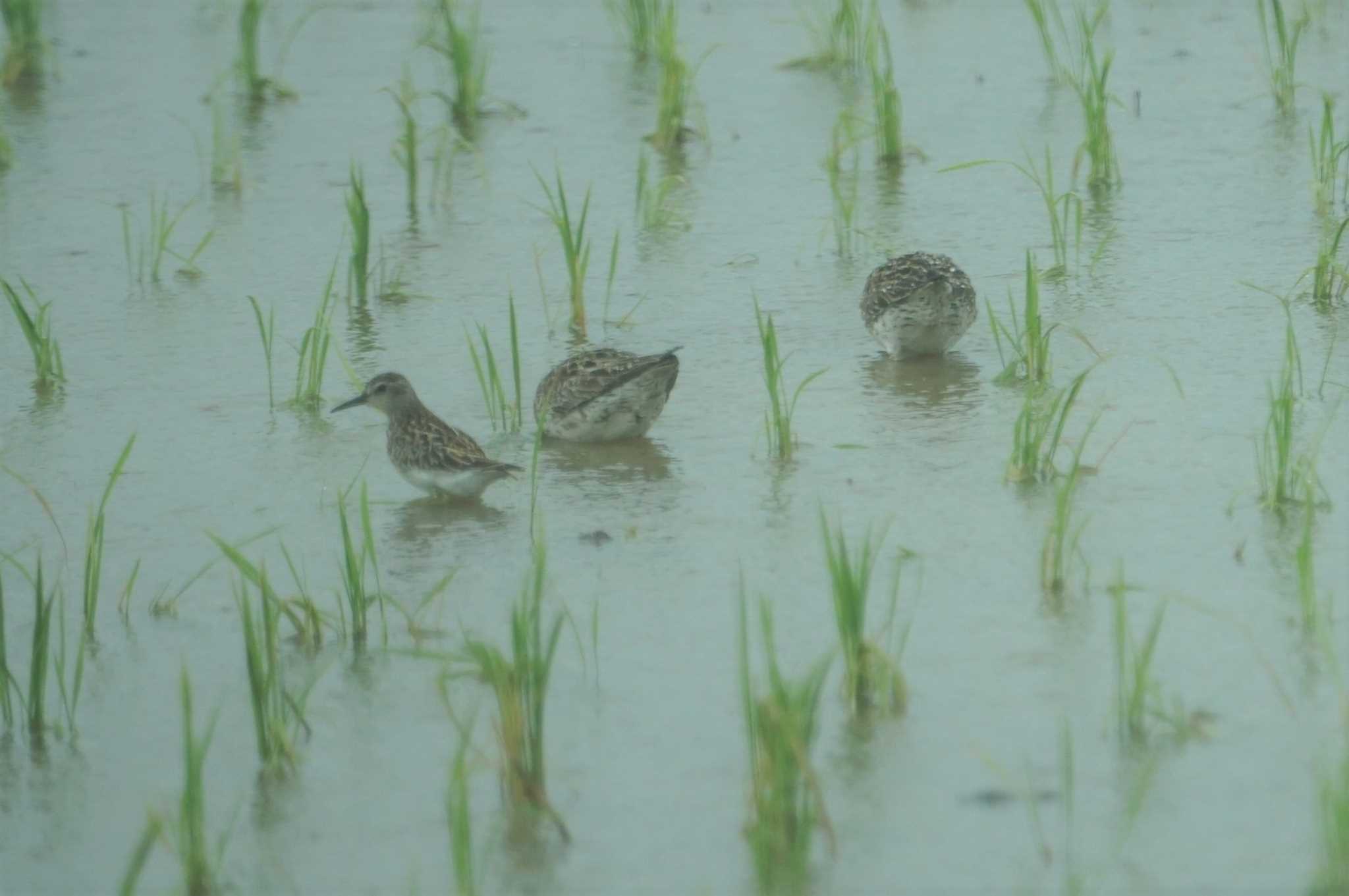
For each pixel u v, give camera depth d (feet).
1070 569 42.52
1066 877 31.14
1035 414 52.70
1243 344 57.26
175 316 65.05
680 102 83.25
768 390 52.19
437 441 49.14
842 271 67.36
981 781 34.17
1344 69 89.51
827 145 82.69
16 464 52.49
